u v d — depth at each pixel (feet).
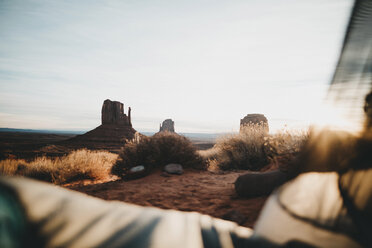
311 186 1.40
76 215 0.96
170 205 12.44
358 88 1.26
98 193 16.10
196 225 1.49
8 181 0.93
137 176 22.40
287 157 11.28
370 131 1.19
